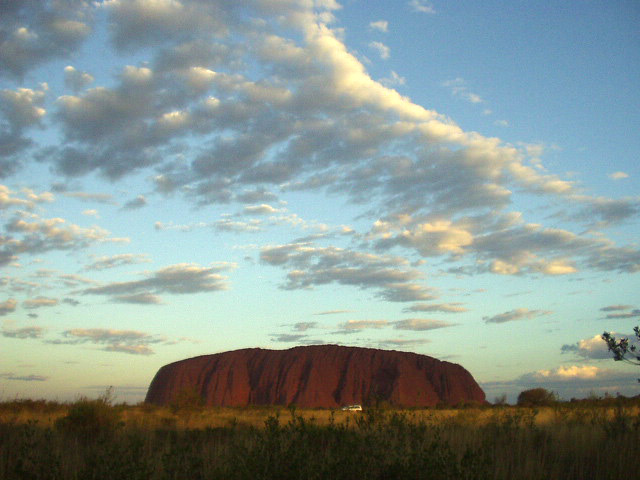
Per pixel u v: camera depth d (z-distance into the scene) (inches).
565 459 382.0
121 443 389.1
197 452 368.2
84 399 595.8
